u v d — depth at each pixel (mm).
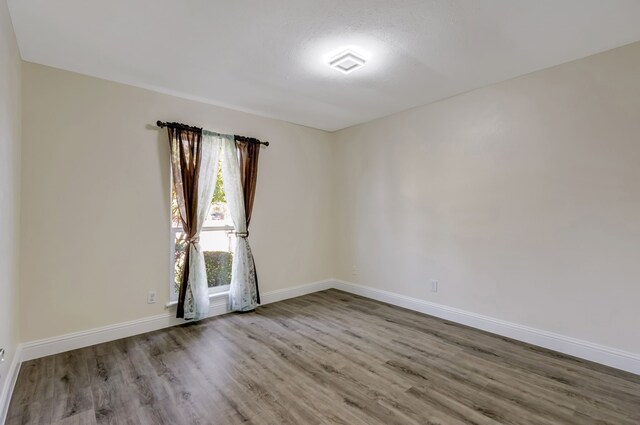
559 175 2727
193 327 3312
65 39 2279
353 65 2674
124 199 3057
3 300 1914
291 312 3797
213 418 1888
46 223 2662
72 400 2055
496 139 3113
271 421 1861
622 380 2285
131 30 2176
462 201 3391
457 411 1954
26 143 2576
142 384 2242
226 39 2295
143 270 3168
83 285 2838
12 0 1846
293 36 2262
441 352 2744
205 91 3252
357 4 1916
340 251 4840
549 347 2785
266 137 4160
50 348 2660
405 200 3943
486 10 1969
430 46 2398
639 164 2352
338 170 4859
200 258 3441
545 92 2793
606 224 2498
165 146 3301
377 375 2371
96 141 2906
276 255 4277
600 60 2510
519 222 2969
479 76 2938
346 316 3656
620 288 2439
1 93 1791
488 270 3193
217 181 3754
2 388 1921
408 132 3893
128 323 3072
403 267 3980
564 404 2023
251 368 2473
